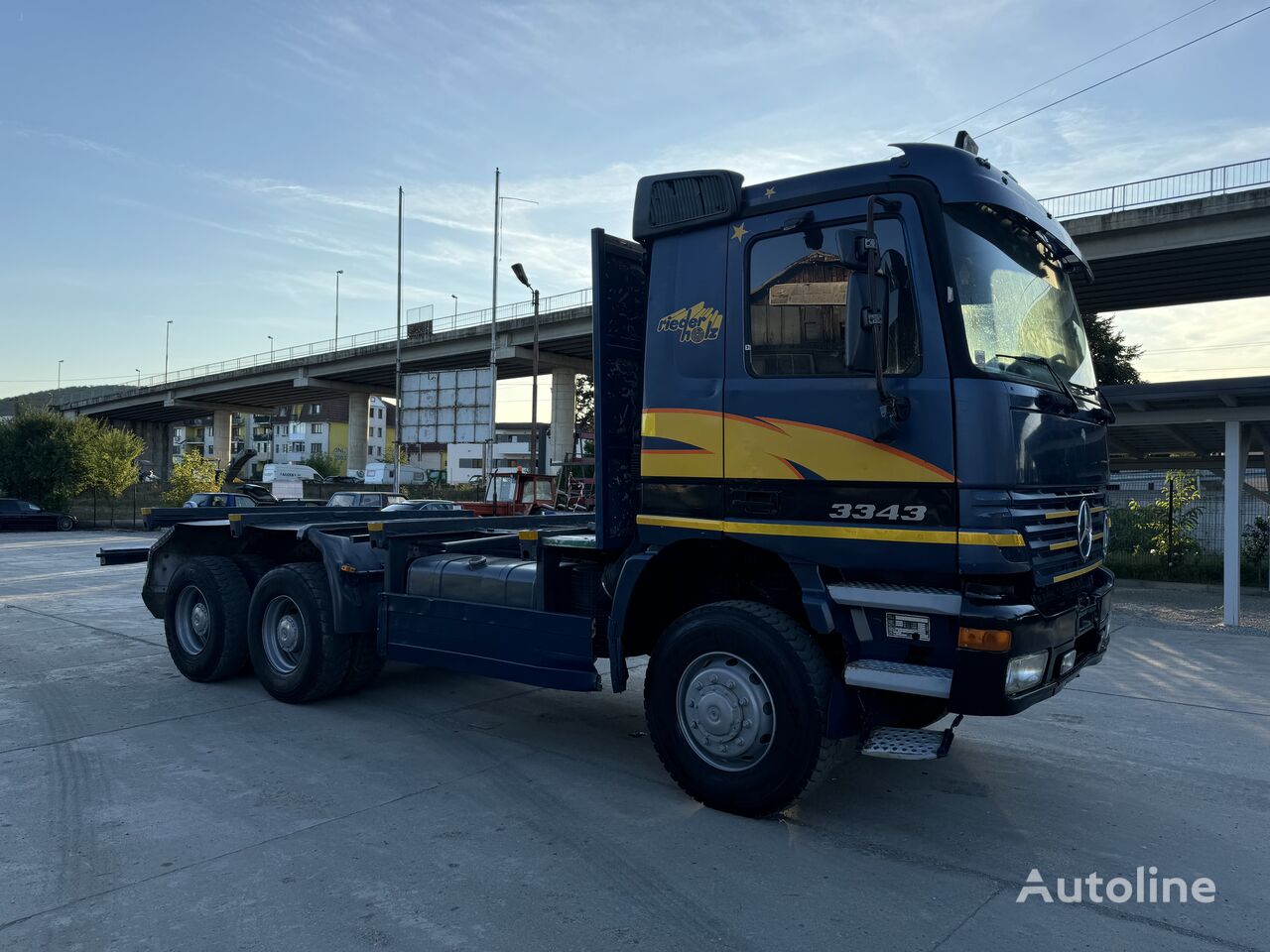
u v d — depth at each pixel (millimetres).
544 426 57625
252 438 140375
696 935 3262
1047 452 4078
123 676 7676
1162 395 10828
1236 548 10961
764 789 4234
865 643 4180
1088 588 4605
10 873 3766
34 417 41562
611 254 5035
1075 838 4242
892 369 3969
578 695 7082
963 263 3994
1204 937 3281
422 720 6285
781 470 4266
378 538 6242
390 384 70750
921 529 3883
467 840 4125
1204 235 28203
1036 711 6777
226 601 7113
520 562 5789
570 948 3170
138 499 49469
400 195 40906
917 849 4078
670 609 5121
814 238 4254
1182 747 5824
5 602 12789
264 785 4871
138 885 3648
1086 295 35094
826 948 3180
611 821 4375
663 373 4703
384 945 3178
